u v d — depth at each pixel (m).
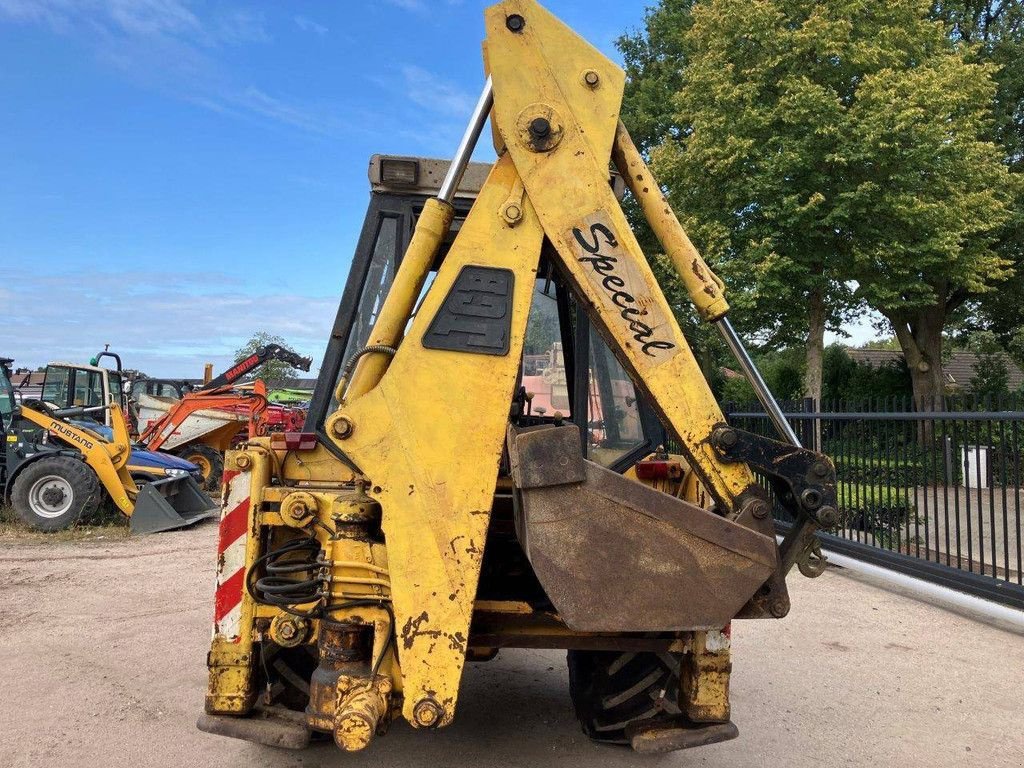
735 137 15.73
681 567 2.38
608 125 2.67
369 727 2.43
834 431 7.75
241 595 2.98
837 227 15.95
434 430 2.56
